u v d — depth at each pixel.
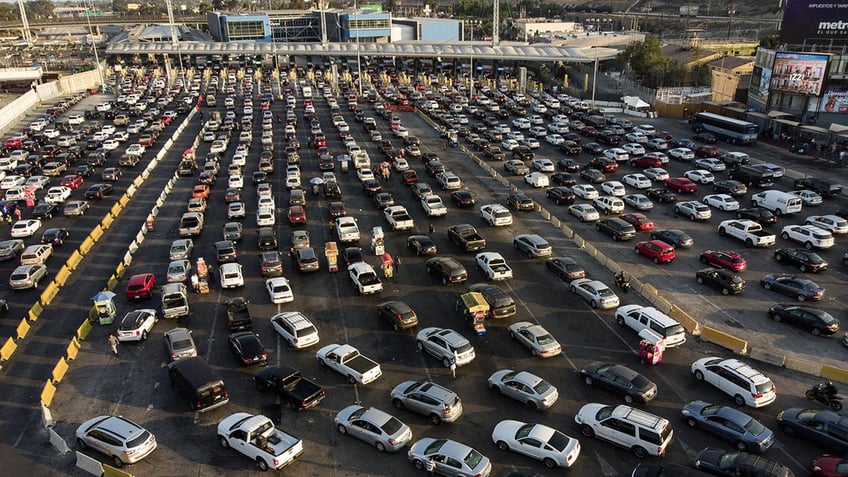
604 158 69.69
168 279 42.75
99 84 137.38
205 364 30.58
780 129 81.06
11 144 84.56
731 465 23.12
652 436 24.95
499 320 37.59
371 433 26.41
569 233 50.94
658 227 52.78
